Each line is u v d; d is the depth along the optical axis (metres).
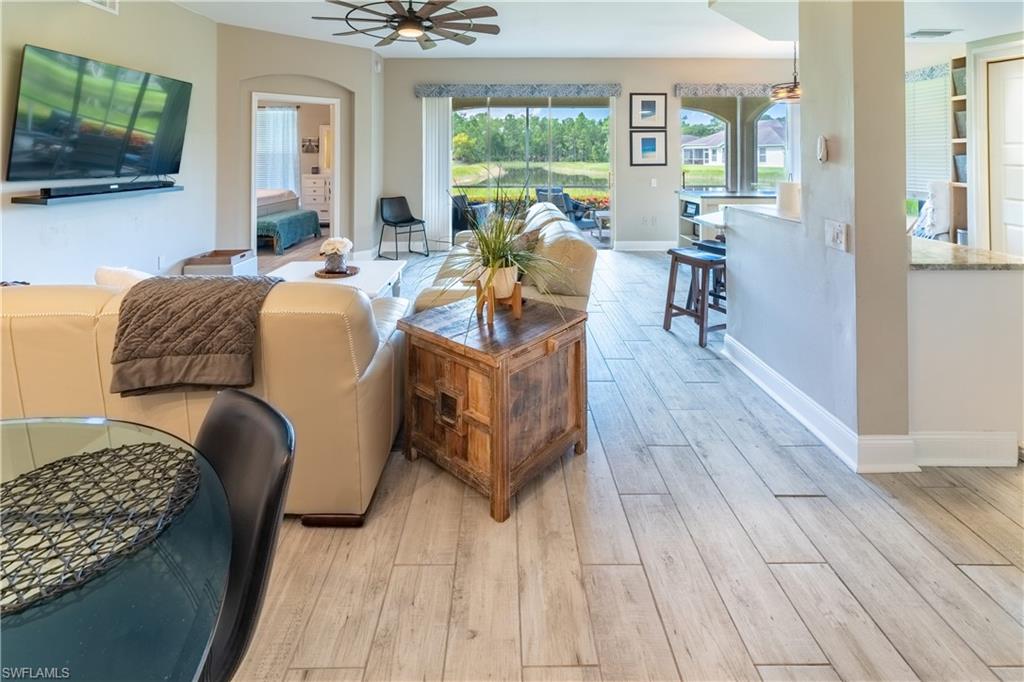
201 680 0.79
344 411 1.88
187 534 0.97
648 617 1.55
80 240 4.41
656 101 8.30
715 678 1.36
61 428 1.34
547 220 3.77
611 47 7.46
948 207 5.58
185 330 1.75
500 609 1.59
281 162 10.36
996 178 5.27
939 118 6.69
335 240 4.48
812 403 2.70
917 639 1.46
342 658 1.42
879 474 2.29
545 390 2.23
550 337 2.19
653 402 3.10
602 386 3.34
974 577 1.69
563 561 1.79
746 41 7.14
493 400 1.96
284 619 1.55
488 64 8.09
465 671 1.38
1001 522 1.96
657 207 8.60
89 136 4.30
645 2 5.50
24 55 3.68
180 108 5.29
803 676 1.36
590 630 1.51
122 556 0.92
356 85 7.22
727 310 3.88
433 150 8.34
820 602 1.60
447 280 3.48
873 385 2.30
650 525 1.98
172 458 1.18
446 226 8.52
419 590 1.66
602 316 4.93
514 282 2.39
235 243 6.46
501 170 8.53
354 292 1.90
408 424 2.40
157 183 5.19
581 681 1.36
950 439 2.35
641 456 2.49
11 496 1.07
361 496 1.94
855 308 2.28
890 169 2.22
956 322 2.30
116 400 1.83
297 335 1.81
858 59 2.19
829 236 2.46
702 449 2.55
